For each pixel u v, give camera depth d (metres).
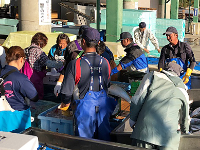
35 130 3.52
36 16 10.48
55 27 15.08
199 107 4.95
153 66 10.19
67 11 24.80
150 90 3.59
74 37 8.66
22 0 10.47
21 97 4.00
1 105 3.92
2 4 23.97
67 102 3.84
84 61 3.75
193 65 6.01
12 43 8.66
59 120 4.30
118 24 9.98
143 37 9.93
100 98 3.80
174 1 19.73
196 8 23.44
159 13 24.55
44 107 5.57
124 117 4.70
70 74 3.74
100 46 4.49
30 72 5.75
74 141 3.35
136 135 3.54
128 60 5.98
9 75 3.90
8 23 13.73
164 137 3.41
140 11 12.31
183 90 3.57
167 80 3.61
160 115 3.45
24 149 2.99
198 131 4.21
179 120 3.70
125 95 4.54
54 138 3.44
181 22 14.55
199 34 22.23
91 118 3.78
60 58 6.10
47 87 6.35
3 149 2.93
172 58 6.14
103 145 3.22
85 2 23.78
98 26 10.66
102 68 3.81
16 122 4.01
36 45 5.81
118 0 9.85
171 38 6.05
